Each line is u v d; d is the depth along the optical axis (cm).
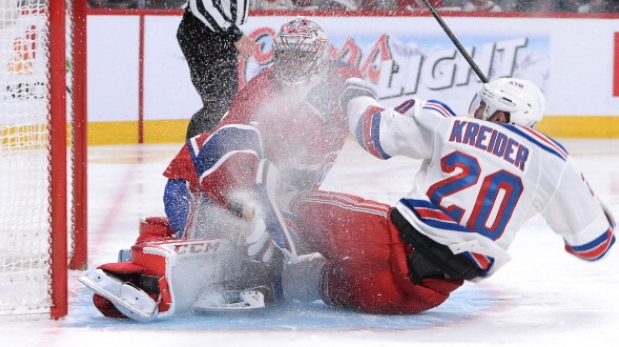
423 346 712
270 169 803
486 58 2558
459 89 2539
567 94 2625
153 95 2480
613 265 1080
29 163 896
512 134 762
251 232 773
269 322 785
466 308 859
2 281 841
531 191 757
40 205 883
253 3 2375
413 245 771
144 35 2461
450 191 757
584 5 2639
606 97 2641
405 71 2505
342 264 801
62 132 773
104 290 768
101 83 2462
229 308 789
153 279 774
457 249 755
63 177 785
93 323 779
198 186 866
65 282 789
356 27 2467
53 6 761
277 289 838
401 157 2205
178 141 2498
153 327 762
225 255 810
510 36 2572
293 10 2400
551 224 780
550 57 2603
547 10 2608
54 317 788
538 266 1075
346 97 845
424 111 782
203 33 1434
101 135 2469
